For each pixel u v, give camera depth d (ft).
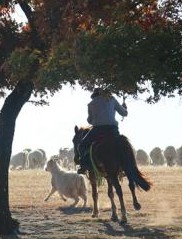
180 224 59.31
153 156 210.18
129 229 56.54
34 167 192.03
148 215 65.82
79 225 59.52
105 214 67.51
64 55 40.96
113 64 37.76
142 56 37.58
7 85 57.62
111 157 58.80
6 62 46.24
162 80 38.19
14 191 94.02
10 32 53.98
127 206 74.23
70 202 79.66
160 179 114.62
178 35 38.34
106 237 51.39
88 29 42.06
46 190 95.55
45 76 40.24
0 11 52.37
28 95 54.60
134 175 58.08
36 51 44.93
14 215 67.51
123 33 37.73
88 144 60.64
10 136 54.80
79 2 42.88
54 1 44.60
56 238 51.55
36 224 60.54
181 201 78.89
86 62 37.50
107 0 42.52
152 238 50.98
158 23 41.04
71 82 40.98
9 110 54.60
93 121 60.44
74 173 75.56
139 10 41.83
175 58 38.22
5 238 52.29
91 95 60.49
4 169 54.70
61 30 45.01
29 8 52.06
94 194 65.10
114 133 59.72
